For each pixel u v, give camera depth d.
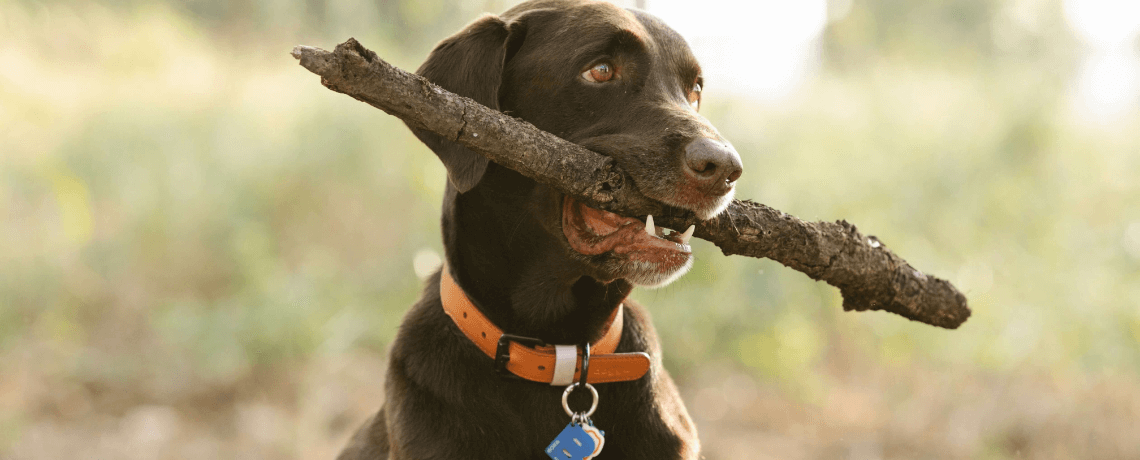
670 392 2.83
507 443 2.51
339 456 3.30
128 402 5.35
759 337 5.55
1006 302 5.72
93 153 7.29
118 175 7.05
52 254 6.39
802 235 2.44
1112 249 5.99
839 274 2.51
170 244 6.57
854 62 9.90
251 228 6.39
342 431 5.12
